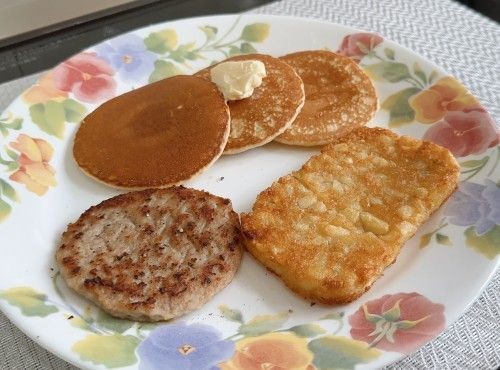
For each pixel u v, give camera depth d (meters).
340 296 0.24
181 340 0.23
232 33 0.37
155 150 0.30
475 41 0.38
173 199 0.28
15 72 0.39
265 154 0.31
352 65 0.34
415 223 0.26
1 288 0.24
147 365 0.21
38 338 0.22
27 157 0.30
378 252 0.25
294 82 0.33
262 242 0.25
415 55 0.34
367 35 0.36
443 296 0.23
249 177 0.30
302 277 0.24
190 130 0.30
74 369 0.23
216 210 0.27
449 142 0.30
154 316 0.23
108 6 0.43
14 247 0.26
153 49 0.36
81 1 0.42
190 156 0.30
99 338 0.22
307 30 0.36
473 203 0.27
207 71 0.34
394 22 0.40
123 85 0.34
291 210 0.27
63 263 0.25
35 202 0.28
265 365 0.21
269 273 0.26
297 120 0.32
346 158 0.29
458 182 0.28
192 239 0.26
